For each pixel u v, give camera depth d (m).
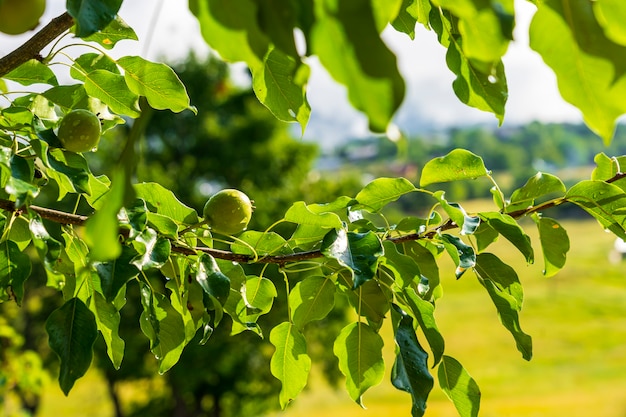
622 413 40.88
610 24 0.86
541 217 2.76
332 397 48.66
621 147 105.69
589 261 75.25
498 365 53.00
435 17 2.22
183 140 28.55
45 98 2.58
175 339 2.46
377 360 2.51
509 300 2.61
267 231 2.51
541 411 42.50
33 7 1.22
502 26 0.87
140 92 2.59
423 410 2.30
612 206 2.70
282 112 2.17
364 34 0.70
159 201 2.52
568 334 56.91
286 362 2.67
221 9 0.87
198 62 29.42
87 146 2.31
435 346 2.41
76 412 43.00
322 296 2.61
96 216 0.76
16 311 15.95
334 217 2.32
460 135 112.69
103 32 2.51
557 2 0.87
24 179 2.01
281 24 0.82
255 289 2.60
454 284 78.88
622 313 60.72
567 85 0.89
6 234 2.21
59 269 2.35
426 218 2.72
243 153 27.73
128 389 43.19
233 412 28.45
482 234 2.80
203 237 2.61
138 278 2.38
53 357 25.17
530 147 106.12
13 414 9.80
